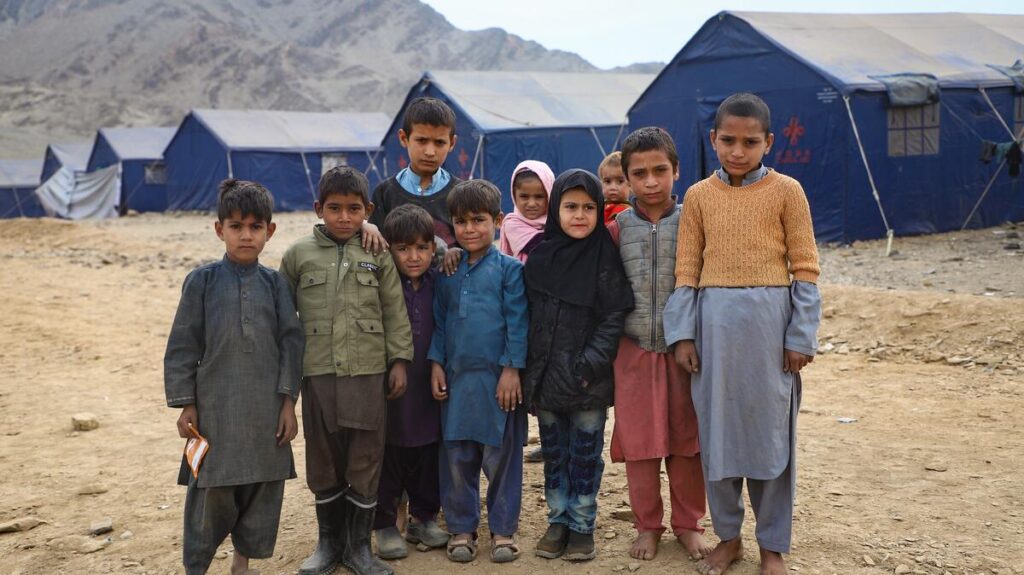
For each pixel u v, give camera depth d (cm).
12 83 15962
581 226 369
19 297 1234
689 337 354
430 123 428
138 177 3628
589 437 380
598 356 368
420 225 382
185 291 353
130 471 538
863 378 699
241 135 3272
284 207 3256
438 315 395
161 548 421
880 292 869
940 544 386
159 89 17575
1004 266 1120
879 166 1505
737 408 347
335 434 375
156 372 824
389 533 399
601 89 2667
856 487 459
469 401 380
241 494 363
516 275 388
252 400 349
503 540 389
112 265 1648
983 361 704
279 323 361
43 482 521
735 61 1672
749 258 348
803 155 1546
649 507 384
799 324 343
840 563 372
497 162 2239
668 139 375
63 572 398
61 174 3700
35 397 733
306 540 421
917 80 1497
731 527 364
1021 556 371
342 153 3359
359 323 367
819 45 1612
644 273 372
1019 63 1678
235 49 18375
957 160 1581
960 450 512
